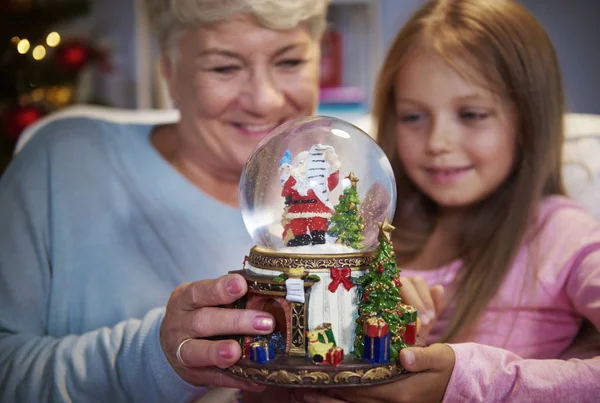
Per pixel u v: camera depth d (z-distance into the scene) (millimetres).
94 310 1369
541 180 1417
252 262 946
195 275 1439
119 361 1083
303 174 947
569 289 1314
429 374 911
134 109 3906
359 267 898
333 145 979
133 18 3830
